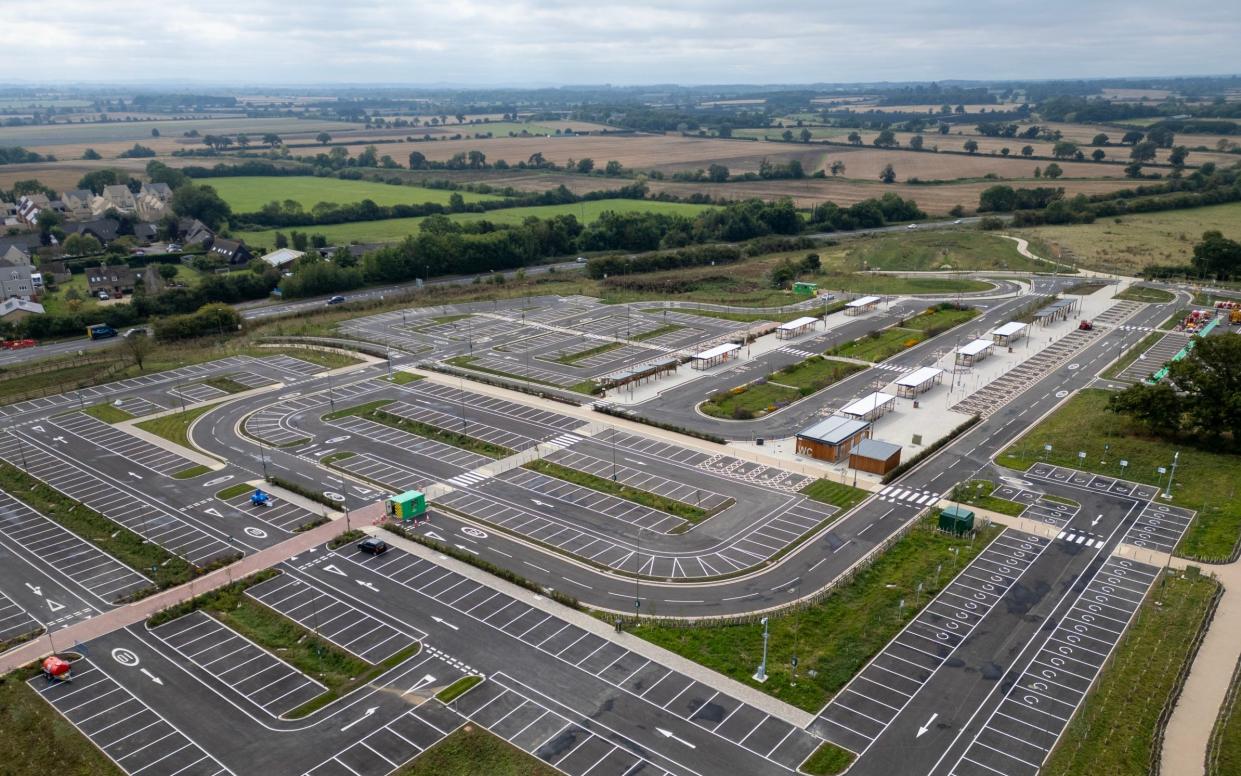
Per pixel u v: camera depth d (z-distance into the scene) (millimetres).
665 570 80125
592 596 76000
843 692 63000
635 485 98188
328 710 61625
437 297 196375
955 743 57812
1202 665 65562
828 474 100562
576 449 108625
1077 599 74562
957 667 65750
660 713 60875
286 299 199000
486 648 68562
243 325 172000
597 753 57062
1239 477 96062
